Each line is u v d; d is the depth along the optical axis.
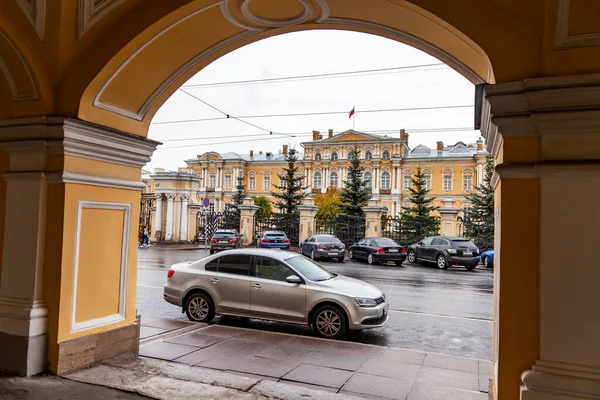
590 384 2.66
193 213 29.91
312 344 6.28
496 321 3.44
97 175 4.75
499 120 3.00
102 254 4.86
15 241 4.51
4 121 4.44
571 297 2.76
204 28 4.27
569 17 2.82
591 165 2.71
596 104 2.74
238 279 7.46
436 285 13.24
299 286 7.07
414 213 36.59
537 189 2.90
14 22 4.26
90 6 4.20
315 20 4.21
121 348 5.05
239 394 4.12
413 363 5.53
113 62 4.21
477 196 31.55
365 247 20.16
